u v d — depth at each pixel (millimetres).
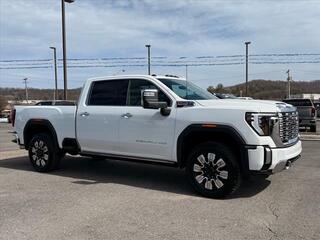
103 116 7906
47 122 8852
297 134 7207
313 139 16719
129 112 7543
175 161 7062
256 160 6176
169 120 7031
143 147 7391
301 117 21625
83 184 7664
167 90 7207
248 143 6227
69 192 7012
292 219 5414
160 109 7113
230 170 6375
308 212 5711
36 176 8516
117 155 7871
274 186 7289
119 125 7664
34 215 5695
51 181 7977
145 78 7535
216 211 5820
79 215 5672
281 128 6441
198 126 6656
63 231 5039
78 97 8500
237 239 4727
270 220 5387
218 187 6469
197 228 5105
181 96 7211
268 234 4875
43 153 8914
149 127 7270
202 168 6645
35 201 6441
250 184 7449
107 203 6277
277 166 6359
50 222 5383
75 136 8406
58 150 8797
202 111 6668
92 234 4922
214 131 6508
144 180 7992
